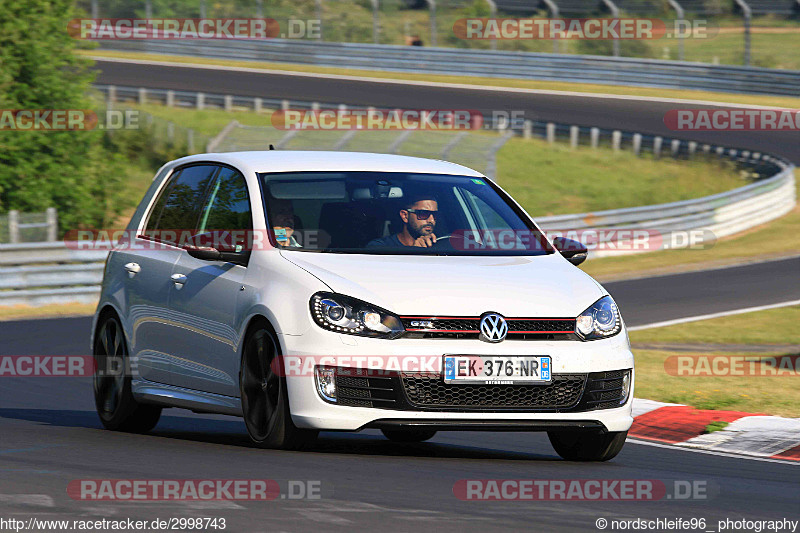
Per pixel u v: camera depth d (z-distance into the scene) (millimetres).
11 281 61812
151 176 119688
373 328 20969
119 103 131125
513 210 25750
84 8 178500
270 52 172125
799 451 26469
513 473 20891
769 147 135000
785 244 91375
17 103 90625
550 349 21484
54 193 91438
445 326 21172
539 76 161625
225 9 180125
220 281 23484
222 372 23219
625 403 22547
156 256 26062
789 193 108312
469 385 21047
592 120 141375
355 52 168625
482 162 119188
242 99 144375
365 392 20891
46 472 19547
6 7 90000
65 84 92750
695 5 160000
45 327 53000
